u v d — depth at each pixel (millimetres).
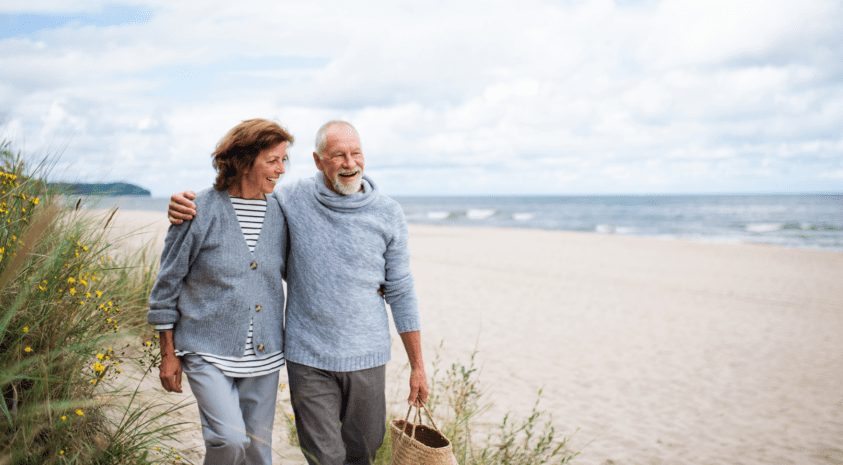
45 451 1749
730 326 7809
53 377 1889
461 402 3207
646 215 58469
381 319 2281
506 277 11812
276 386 2166
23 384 1899
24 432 1654
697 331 7457
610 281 11703
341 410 2270
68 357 2021
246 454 2092
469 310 8297
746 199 126438
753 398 4887
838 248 25406
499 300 9188
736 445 3867
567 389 4922
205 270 1990
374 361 2215
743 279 12398
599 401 4656
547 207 86750
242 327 2018
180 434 2652
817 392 5082
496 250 18016
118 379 2703
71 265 2244
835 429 4219
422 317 7691
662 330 7469
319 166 2264
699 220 49188
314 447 2148
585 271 13234
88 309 2254
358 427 2291
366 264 2219
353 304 2178
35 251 2076
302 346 2145
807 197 142875
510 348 6230
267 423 2131
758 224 42906
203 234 1962
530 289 10398
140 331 3170
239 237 2037
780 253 18281
